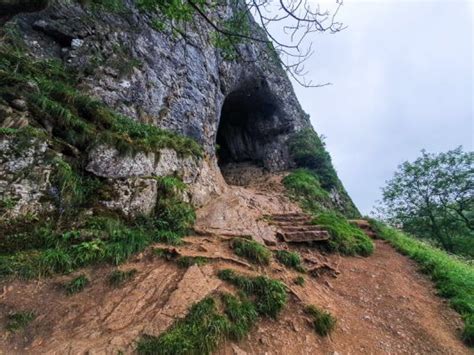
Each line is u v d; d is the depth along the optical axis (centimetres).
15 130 416
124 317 320
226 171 1908
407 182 1864
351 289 534
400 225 1883
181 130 938
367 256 714
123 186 536
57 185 443
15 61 530
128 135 626
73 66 669
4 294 319
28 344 277
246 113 1878
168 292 366
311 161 1680
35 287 339
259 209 912
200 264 428
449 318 484
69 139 510
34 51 608
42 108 486
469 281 591
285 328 366
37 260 363
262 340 338
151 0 460
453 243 1700
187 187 688
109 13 805
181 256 438
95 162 523
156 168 635
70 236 416
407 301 521
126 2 855
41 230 401
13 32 575
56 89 553
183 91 999
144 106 817
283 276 480
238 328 334
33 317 305
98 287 363
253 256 500
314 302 436
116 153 560
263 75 1653
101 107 630
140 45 869
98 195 497
